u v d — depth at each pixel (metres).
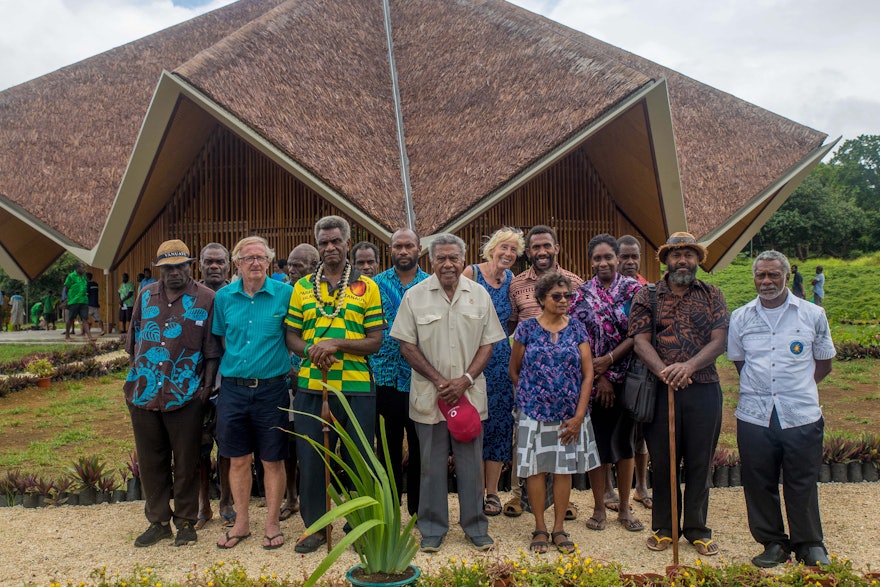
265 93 15.23
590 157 17.80
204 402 5.23
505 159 14.50
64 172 18.89
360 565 4.09
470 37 19.05
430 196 14.68
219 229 17.84
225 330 5.25
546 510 6.01
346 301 5.08
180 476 5.16
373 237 16.55
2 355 16.84
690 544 5.07
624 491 5.46
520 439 5.07
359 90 17.38
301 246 6.55
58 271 43.12
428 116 16.92
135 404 5.10
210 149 17.81
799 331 4.68
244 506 5.24
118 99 21.12
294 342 5.14
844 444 7.03
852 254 67.81
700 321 4.93
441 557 4.83
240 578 4.08
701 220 17.58
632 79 14.55
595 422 5.48
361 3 21.14
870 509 5.93
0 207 17.75
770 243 67.62
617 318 5.49
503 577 4.08
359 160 15.20
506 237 5.84
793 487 4.62
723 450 7.15
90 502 6.29
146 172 16.25
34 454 7.96
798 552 4.68
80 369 13.52
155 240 18.58
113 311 19.92
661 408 4.97
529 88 16.09
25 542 5.27
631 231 19.50
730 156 18.94
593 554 4.90
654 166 15.88
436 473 5.09
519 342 5.24
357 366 5.11
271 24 17.50
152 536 5.19
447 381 4.99
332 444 5.08
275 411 5.18
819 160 18.72
